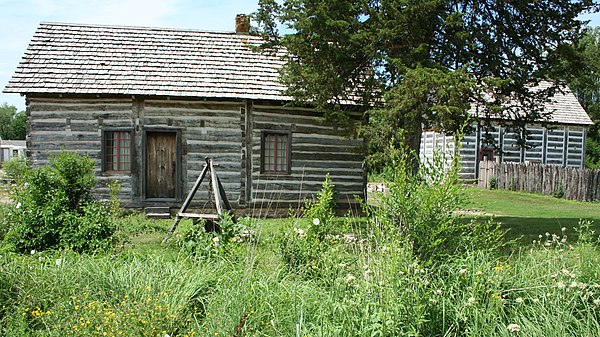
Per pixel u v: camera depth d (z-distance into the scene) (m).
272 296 5.08
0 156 59.06
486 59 11.12
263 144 15.36
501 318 4.56
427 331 4.50
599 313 4.71
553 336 4.23
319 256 6.28
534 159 29.45
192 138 15.02
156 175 15.13
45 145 14.77
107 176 14.80
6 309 5.14
